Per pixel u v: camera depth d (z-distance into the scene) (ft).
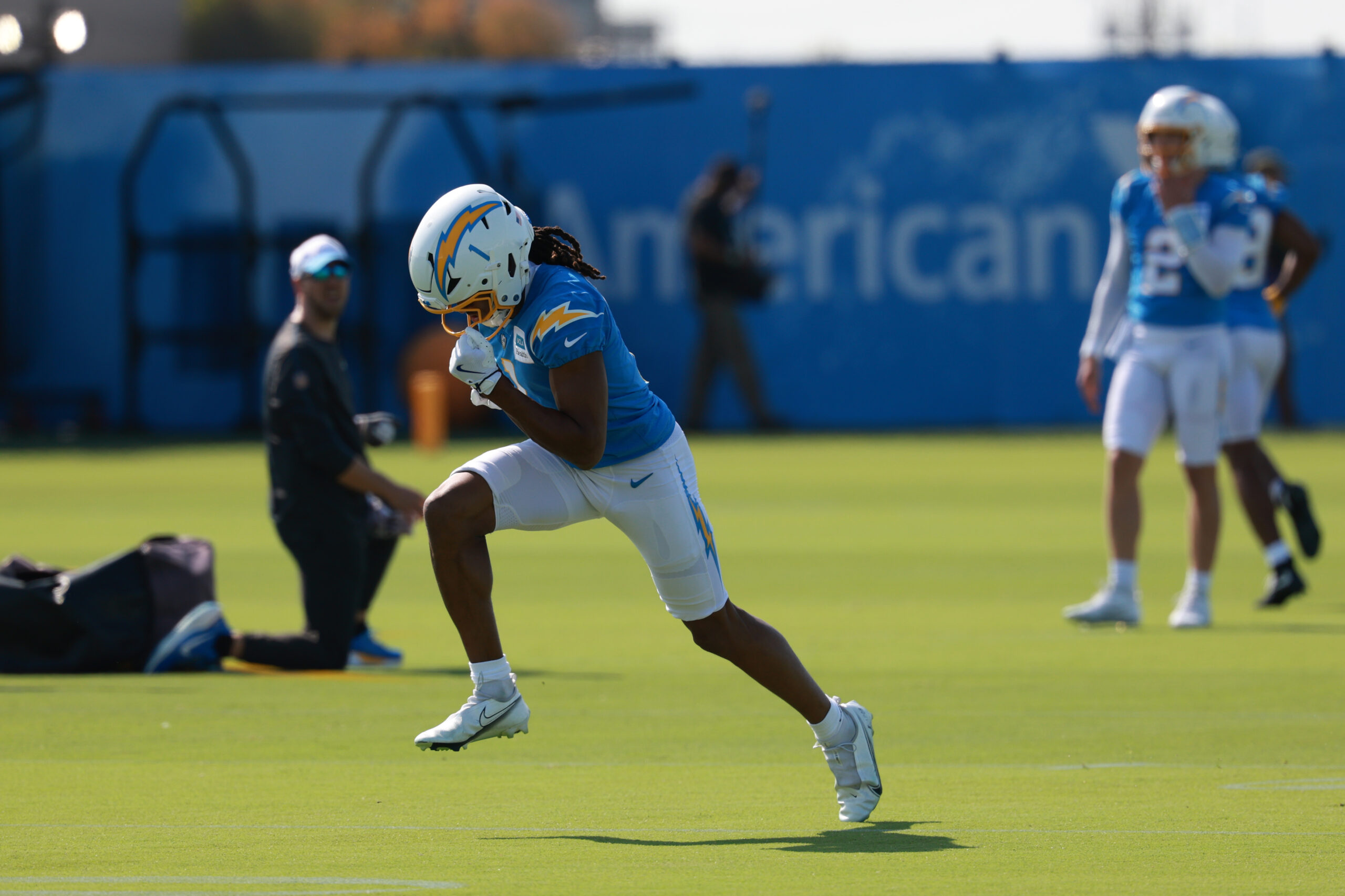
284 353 90.68
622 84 309.63
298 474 91.56
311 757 72.49
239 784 66.95
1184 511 187.93
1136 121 306.35
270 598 125.90
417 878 52.39
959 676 92.89
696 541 59.26
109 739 76.13
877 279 310.24
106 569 94.32
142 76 311.06
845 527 173.58
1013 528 172.14
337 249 91.30
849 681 91.66
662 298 310.86
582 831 58.95
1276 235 118.42
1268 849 55.93
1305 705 83.97
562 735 77.46
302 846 56.70
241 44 618.44
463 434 310.45
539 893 50.67
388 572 145.69
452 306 57.21
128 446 284.00
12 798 64.34
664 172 310.24
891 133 309.01
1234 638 106.32
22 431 312.71
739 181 304.30
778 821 60.39
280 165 310.65
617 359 58.08
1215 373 108.78
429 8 645.92
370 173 309.63
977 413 310.86
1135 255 110.22
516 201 311.06
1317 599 125.49
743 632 59.72
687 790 65.98
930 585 133.39
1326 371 304.91
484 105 310.24
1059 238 308.19
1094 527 173.37
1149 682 90.68
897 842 57.16
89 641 93.50
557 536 174.91
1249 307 117.70
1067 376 309.83
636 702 85.87
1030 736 76.59
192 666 93.56
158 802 63.62
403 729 78.59
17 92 310.65
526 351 58.18
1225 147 108.17
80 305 312.91
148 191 311.68
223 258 311.88
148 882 51.90
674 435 59.36
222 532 168.55
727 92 309.42
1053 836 57.88
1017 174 308.19
